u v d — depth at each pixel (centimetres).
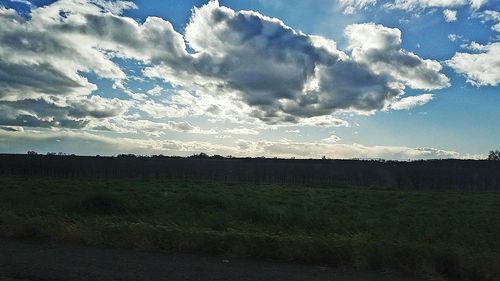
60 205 1831
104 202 1748
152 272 785
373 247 884
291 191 3622
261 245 941
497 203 2745
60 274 757
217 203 2042
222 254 950
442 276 817
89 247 993
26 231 1088
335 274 813
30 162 5897
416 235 1156
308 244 926
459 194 3934
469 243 1073
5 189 2775
